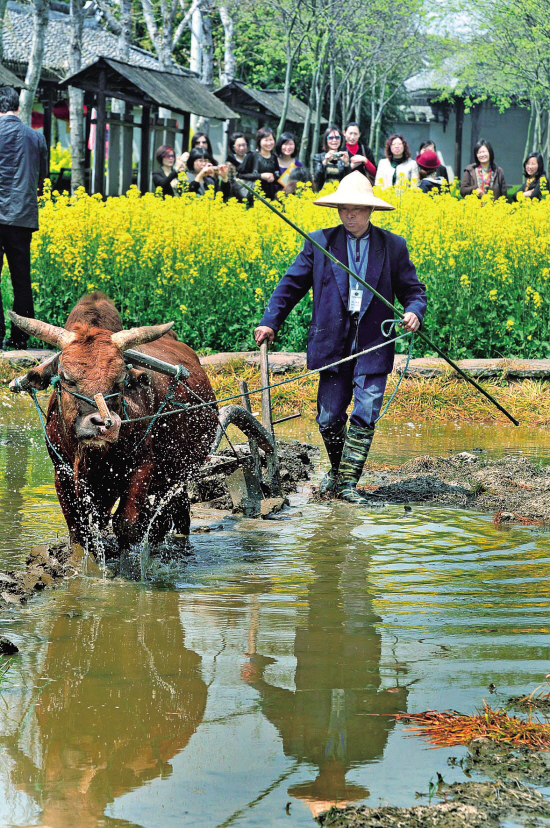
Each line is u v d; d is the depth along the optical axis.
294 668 4.21
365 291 8.16
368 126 40.28
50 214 14.87
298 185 16.17
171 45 32.19
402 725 3.65
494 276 13.98
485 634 4.68
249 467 7.59
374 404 8.13
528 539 6.66
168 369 5.92
